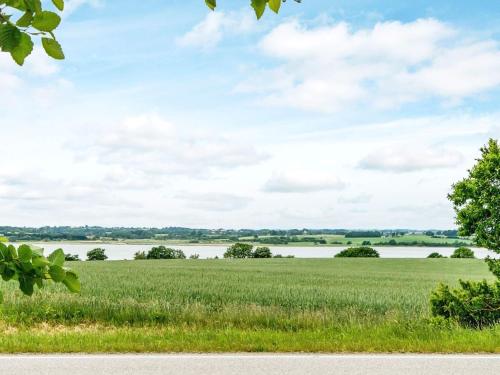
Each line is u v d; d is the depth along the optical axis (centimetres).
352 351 794
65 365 691
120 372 657
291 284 2411
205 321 1238
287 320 1188
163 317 1274
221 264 4288
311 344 809
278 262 4744
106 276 2634
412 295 1981
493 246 930
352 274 3303
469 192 938
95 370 666
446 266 4362
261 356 752
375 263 4697
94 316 1288
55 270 146
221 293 1889
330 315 1252
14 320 1213
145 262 4609
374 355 762
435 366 699
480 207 933
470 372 669
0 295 161
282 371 667
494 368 689
